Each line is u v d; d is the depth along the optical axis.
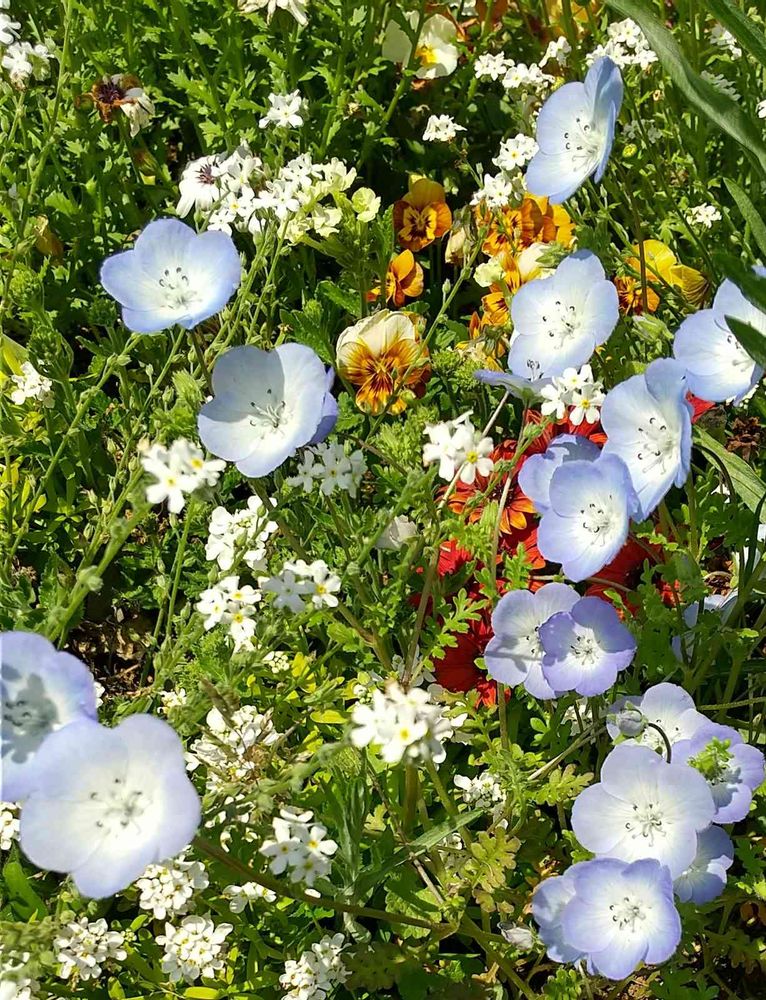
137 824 0.23
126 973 0.30
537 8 0.51
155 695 0.31
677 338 0.31
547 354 0.33
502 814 0.31
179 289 0.29
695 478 0.39
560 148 0.35
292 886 0.27
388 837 0.31
